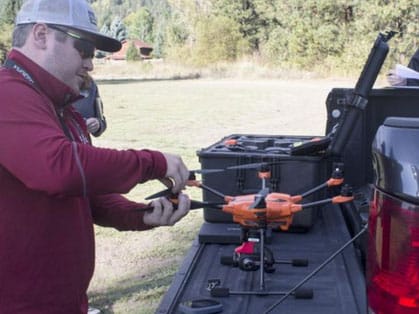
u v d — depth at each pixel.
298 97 20.47
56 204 1.80
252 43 36.78
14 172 1.61
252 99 19.70
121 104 18.08
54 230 1.81
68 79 1.80
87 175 1.58
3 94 1.62
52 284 1.83
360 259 2.38
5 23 29.05
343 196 2.12
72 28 1.75
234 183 2.82
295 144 3.04
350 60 30.73
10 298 1.79
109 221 2.13
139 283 4.67
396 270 1.53
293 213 2.17
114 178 1.62
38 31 1.74
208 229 2.67
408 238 1.49
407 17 28.36
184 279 2.17
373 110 2.91
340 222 2.87
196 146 10.45
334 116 3.11
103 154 1.62
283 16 33.97
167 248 5.39
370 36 29.83
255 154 2.80
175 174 1.76
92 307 4.27
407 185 1.48
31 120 1.61
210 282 2.11
